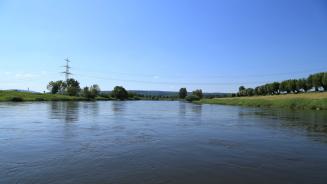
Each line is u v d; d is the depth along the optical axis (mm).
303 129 27250
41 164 13211
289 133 24422
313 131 25797
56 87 163250
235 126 29781
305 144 19109
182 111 59562
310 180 11312
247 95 163750
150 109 67938
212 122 34250
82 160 14047
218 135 23047
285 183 10938
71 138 20641
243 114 49219
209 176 11719
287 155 15695
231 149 17250
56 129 25469
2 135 21719
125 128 27188
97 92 173875
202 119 38781
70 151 16094
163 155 15438
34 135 21828
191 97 178250
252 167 13141
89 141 19484
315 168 13055
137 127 28188
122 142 19281
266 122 34188
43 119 34562
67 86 155250
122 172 12094
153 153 15898
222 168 12930
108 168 12680
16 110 52250
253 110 62938
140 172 12148
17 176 11359
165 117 42156
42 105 75500
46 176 11406
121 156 15047
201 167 13055
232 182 11000
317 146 18375
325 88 112562
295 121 35344
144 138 21141
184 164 13562
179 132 24766
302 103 69188
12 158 14305
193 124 31781
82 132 23875
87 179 11109
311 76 118938
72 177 11320
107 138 20906
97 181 10898
